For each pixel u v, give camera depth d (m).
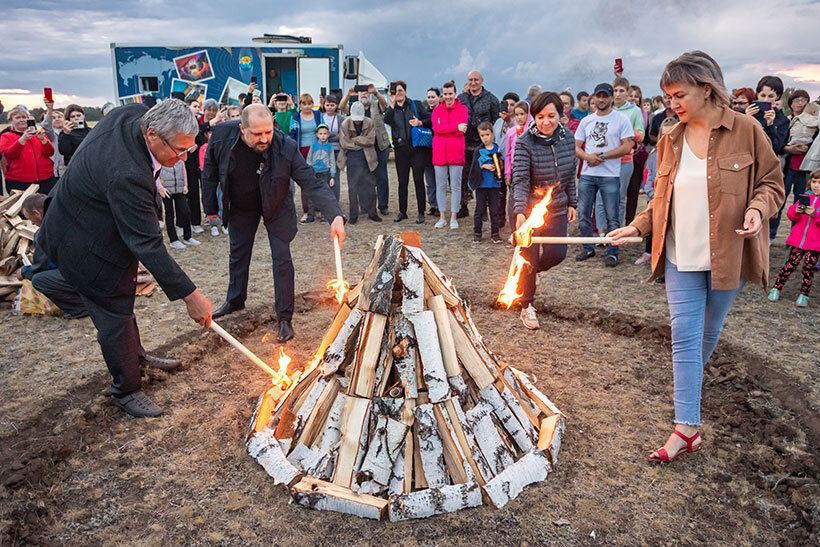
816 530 2.56
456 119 8.30
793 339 4.53
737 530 2.62
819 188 5.10
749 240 2.96
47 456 3.07
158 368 4.11
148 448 3.25
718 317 3.16
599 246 7.70
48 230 3.29
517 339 4.77
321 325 5.10
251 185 4.66
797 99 7.41
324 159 9.36
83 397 3.74
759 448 3.19
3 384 3.90
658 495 2.85
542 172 4.62
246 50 15.16
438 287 3.04
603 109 6.57
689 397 3.05
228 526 2.65
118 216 3.13
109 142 3.18
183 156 3.31
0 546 2.48
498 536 2.58
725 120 2.85
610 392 3.88
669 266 3.13
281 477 2.91
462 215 9.69
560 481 2.96
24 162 7.79
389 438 2.80
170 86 15.41
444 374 2.87
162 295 5.73
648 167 7.98
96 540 2.58
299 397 3.31
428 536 2.58
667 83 2.86
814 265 5.20
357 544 2.54
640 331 4.82
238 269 5.08
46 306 5.13
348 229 8.86
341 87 15.52
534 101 4.57
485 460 2.91
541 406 3.43
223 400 3.79
